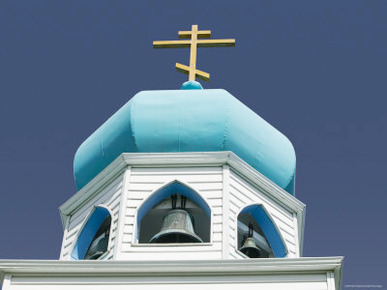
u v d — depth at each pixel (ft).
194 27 176.65
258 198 147.64
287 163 153.99
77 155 157.69
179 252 135.85
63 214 152.66
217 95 152.35
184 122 149.59
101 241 145.07
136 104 151.53
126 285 128.98
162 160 147.33
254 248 142.31
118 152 151.33
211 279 128.98
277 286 128.26
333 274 128.98
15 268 130.62
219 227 139.03
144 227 149.28
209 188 144.36
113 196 146.10
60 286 129.49
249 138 151.12
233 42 173.37
